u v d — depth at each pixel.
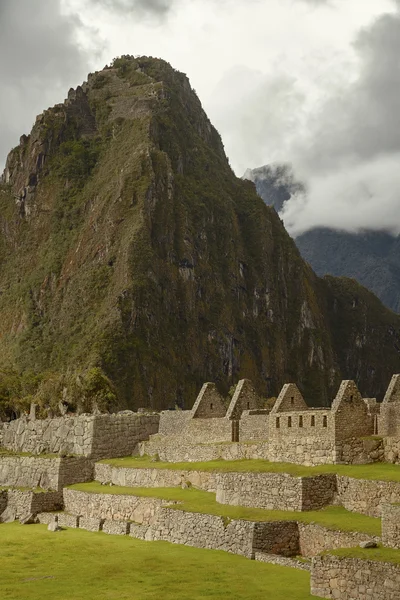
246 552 49.72
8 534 65.88
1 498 77.50
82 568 51.03
